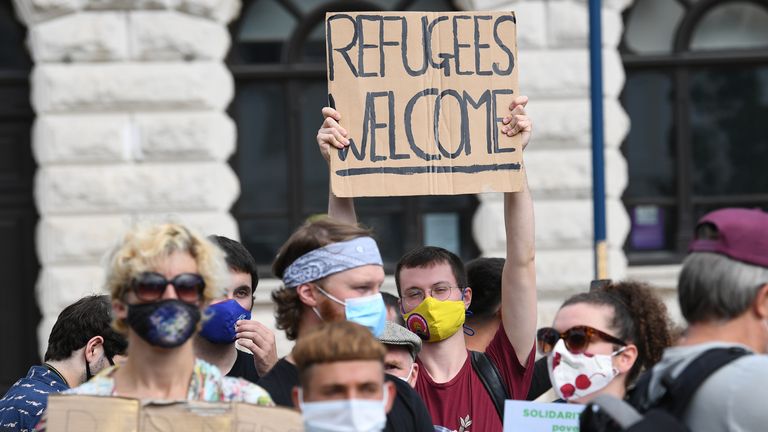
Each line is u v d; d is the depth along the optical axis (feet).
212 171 122.31
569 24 124.36
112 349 57.52
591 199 123.44
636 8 131.34
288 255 46.70
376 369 40.45
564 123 123.54
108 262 41.01
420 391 55.57
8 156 126.62
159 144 121.29
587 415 42.32
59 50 121.60
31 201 126.62
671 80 131.44
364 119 53.78
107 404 39.27
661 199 131.34
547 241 122.83
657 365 42.09
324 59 130.00
